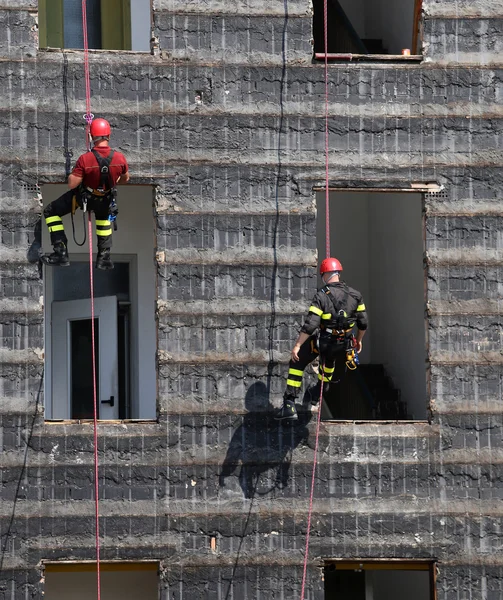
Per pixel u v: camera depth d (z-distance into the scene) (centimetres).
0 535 2377
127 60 2473
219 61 2492
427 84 2531
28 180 2430
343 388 3366
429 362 2481
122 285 3003
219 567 2409
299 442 2445
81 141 2447
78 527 2394
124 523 2402
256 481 2430
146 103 2469
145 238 2961
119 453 2412
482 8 2552
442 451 2459
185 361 2436
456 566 2441
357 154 2503
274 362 2448
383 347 3397
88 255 2945
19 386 2405
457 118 2527
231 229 2469
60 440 2406
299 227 2481
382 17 3381
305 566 2402
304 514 2430
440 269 2498
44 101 2445
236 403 2438
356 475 2447
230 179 2477
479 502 2455
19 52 2450
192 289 2453
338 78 2516
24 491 2389
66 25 2986
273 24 2512
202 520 2414
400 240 3175
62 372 2944
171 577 2403
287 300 2464
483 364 2483
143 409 2930
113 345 2934
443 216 2509
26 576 2375
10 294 2411
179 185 2466
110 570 2462
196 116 2478
